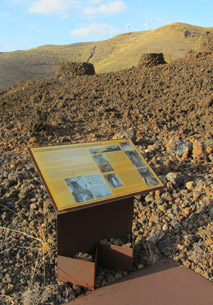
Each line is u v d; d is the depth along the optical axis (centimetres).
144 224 344
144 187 282
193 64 941
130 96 805
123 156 302
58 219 254
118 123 648
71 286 265
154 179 294
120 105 757
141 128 612
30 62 5353
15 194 376
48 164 261
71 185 254
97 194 257
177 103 727
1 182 409
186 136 580
